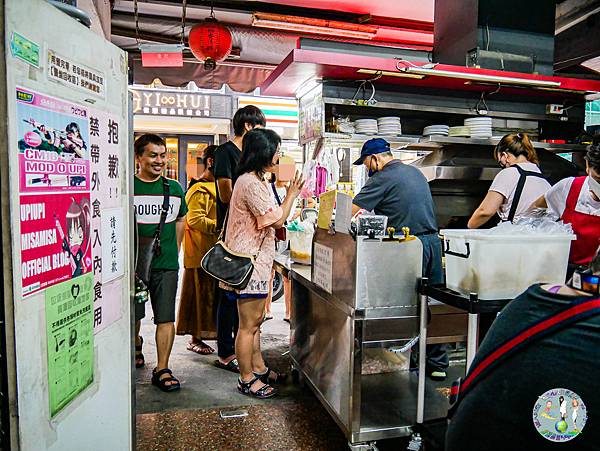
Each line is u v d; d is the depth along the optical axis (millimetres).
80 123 1315
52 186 1189
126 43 5371
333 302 2377
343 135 3898
